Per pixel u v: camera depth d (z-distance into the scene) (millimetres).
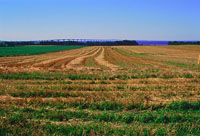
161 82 13258
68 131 5641
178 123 6340
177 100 8891
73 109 7695
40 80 13688
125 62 29125
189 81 13672
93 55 46000
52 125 5949
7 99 8750
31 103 8242
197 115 7074
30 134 5422
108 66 23359
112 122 6426
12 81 13148
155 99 9109
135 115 7051
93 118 6781
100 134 5422
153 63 27438
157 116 6793
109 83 13055
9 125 5887
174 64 25906
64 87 11211
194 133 5703
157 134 5512
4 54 44188
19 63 25781
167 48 82250
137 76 15234
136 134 5426
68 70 18859
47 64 25078
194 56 43531
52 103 8172
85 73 16672
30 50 65250
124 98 8977
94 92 10141
